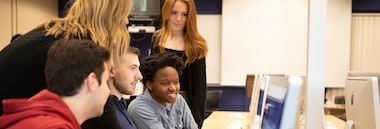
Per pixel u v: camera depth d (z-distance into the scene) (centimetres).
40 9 592
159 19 586
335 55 608
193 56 229
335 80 610
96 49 106
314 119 121
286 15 615
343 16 606
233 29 623
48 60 105
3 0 505
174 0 228
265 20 618
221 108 637
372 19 617
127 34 141
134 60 167
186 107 225
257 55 621
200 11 638
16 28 534
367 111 158
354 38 620
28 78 120
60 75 101
